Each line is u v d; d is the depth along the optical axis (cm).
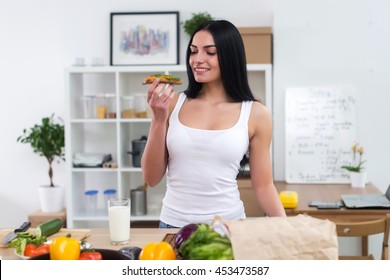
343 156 381
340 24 378
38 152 420
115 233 155
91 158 389
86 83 415
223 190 179
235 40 179
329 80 381
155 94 165
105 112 390
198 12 403
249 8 400
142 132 417
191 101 186
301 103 382
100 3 408
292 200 286
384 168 380
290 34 382
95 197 401
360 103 379
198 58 177
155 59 402
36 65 416
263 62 380
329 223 118
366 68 378
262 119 183
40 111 419
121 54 403
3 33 416
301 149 383
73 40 412
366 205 284
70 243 119
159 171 183
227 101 185
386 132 378
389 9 373
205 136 176
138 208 390
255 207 370
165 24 401
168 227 182
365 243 362
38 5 413
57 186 408
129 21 404
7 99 420
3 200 427
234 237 112
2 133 423
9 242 156
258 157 186
